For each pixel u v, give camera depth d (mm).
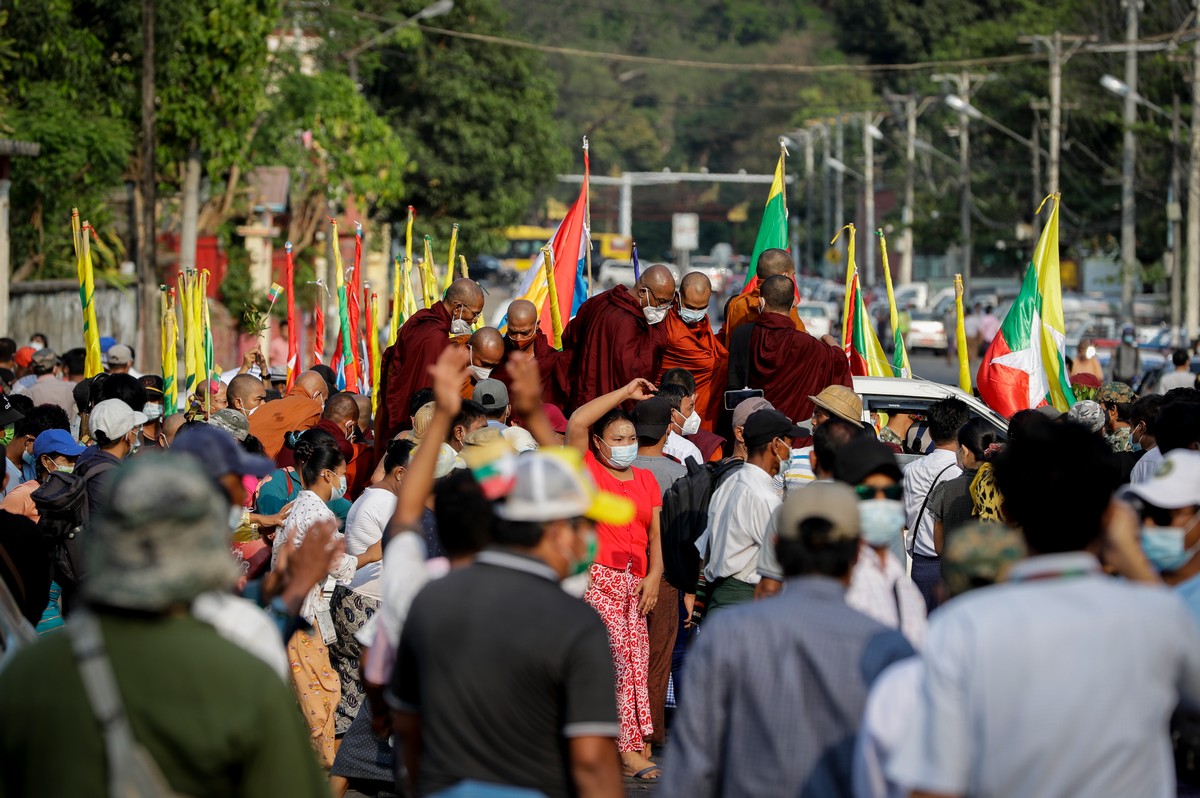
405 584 9125
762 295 19922
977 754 6777
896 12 194000
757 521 13656
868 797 7172
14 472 17891
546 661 7957
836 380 19422
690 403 17594
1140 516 9672
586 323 19578
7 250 40188
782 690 7941
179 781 6473
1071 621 6797
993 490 13852
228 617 7586
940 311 93188
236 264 64250
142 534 6520
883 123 177750
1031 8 108250
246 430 15453
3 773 6496
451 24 86688
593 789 7941
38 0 43781
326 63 67562
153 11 46719
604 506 8609
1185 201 81562
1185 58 66562
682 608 16828
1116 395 21016
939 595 10852
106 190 48938
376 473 15320
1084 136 91438
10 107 43812
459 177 85562
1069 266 117375
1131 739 6727
